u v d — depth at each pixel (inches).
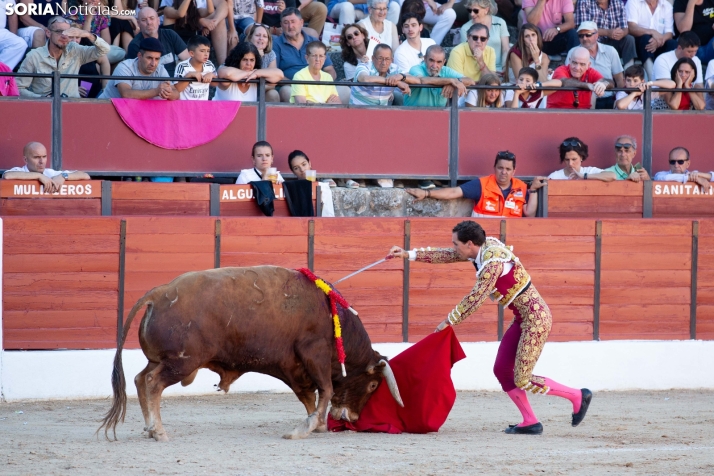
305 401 623.8
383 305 889.5
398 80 925.8
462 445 557.3
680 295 944.3
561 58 1166.3
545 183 936.9
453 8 1218.6
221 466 475.8
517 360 606.5
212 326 561.0
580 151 944.3
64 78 864.9
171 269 844.6
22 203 831.1
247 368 588.4
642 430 639.8
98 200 850.8
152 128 888.9
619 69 1112.2
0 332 807.1
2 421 689.6
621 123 983.6
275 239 865.5
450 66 1055.6
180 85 896.3
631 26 1185.4
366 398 632.4
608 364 920.3
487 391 895.1
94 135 878.4
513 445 559.2
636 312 936.9
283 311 581.3
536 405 805.9
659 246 938.1
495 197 924.0
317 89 965.8
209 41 948.6
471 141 956.6
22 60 949.8
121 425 660.1
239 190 874.1
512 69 1051.9
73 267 826.8
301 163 892.0
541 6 1159.0
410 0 1116.5
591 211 946.7
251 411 754.2
